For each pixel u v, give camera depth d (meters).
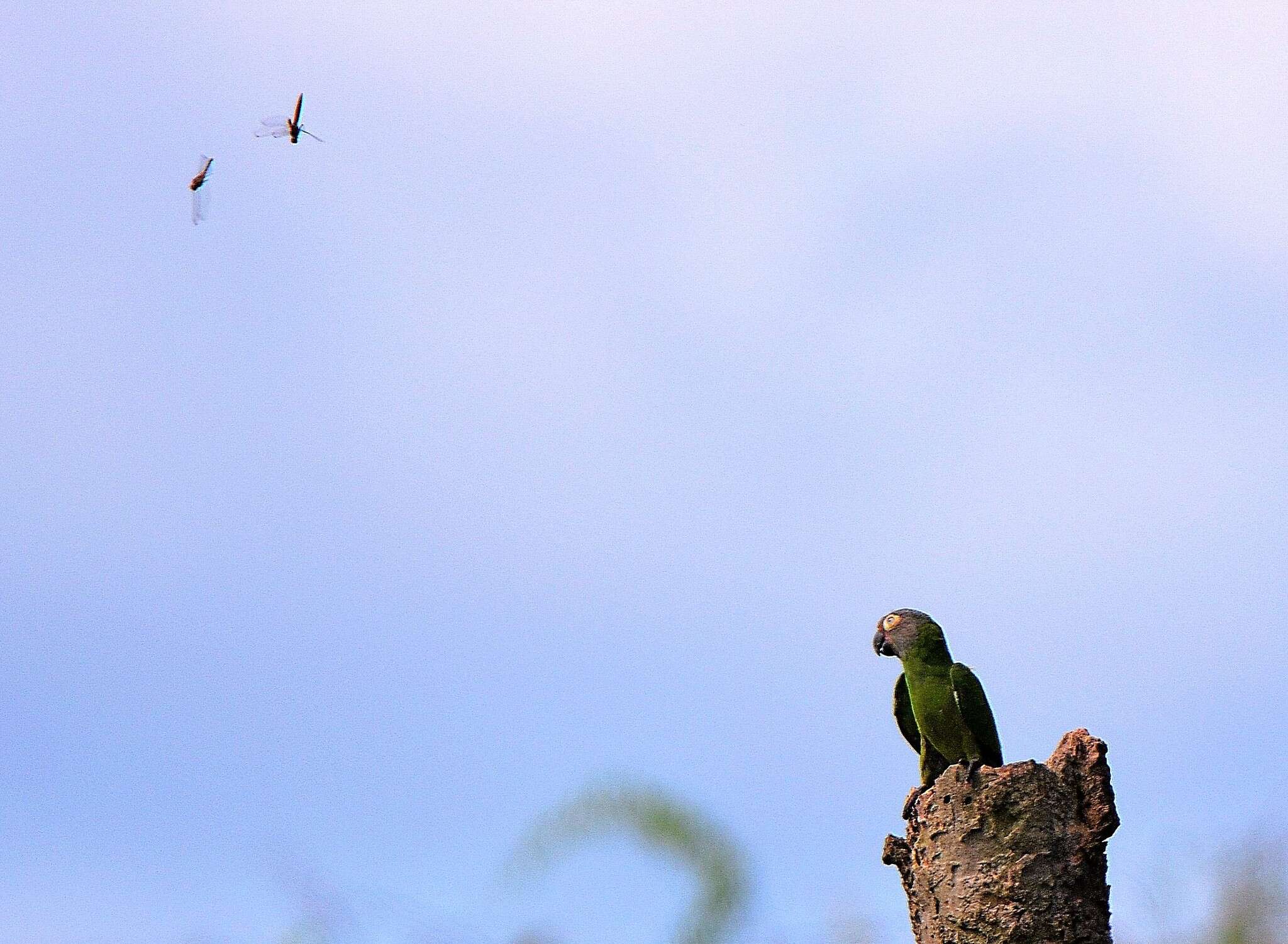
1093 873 14.27
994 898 14.03
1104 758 14.74
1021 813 14.24
